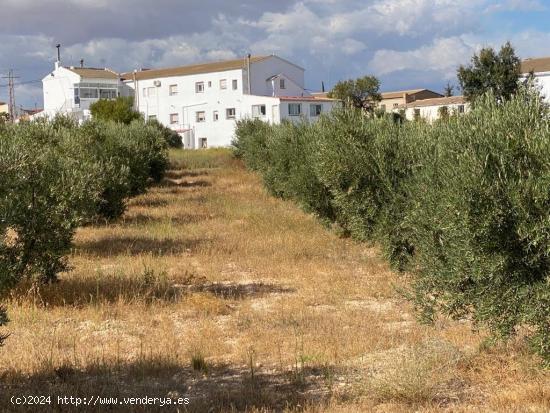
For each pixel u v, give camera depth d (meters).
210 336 8.41
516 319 6.17
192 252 14.75
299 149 20.52
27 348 7.79
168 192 28.48
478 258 6.10
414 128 12.78
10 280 9.81
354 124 13.55
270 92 67.81
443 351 7.04
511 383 6.45
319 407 5.90
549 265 5.94
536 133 6.12
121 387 6.59
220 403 6.07
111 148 22.89
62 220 10.44
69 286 10.77
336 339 8.14
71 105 73.00
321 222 17.41
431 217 7.46
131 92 75.62
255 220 19.59
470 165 6.14
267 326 8.89
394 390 6.21
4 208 7.83
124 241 16.09
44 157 10.93
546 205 5.78
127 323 9.09
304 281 11.89
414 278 8.70
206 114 67.75
